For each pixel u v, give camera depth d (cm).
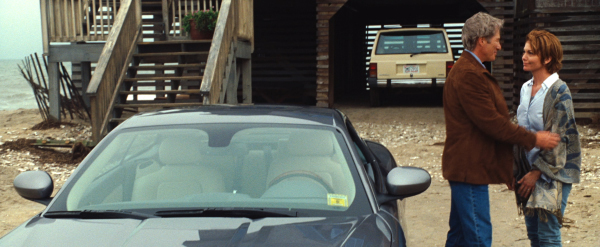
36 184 292
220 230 243
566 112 326
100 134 893
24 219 573
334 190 282
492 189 678
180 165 300
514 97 1309
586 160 816
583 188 658
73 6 1138
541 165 329
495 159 331
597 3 1130
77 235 243
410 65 1354
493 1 1304
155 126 329
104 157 311
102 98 909
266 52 1748
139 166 303
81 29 1142
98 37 1142
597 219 533
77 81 1452
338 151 305
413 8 2106
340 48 1883
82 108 1270
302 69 1756
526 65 342
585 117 1152
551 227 338
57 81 1199
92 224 255
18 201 646
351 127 374
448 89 339
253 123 323
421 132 1142
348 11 1970
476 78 321
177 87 1082
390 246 242
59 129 1162
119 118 959
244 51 1190
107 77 934
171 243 229
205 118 334
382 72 1363
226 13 1007
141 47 1105
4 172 759
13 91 5275
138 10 1090
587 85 1148
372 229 251
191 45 1105
